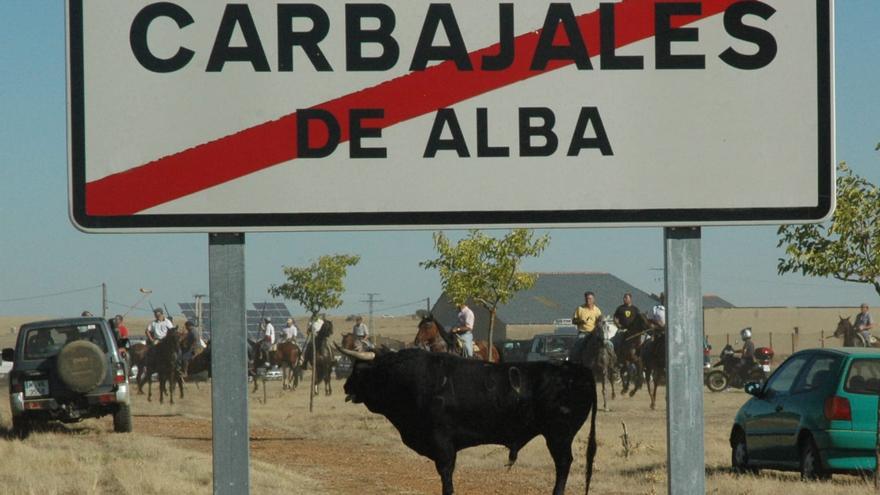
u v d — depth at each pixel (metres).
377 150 7.48
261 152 7.45
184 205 7.40
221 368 7.29
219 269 7.39
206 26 7.43
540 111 7.50
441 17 7.50
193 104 7.42
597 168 7.50
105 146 7.38
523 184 7.50
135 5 7.40
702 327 7.48
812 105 7.53
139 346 41.78
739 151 7.53
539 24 7.52
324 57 7.47
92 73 7.37
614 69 7.52
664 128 7.52
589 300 29.59
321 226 7.45
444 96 7.49
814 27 7.54
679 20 7.53
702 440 7.38
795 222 7.52
